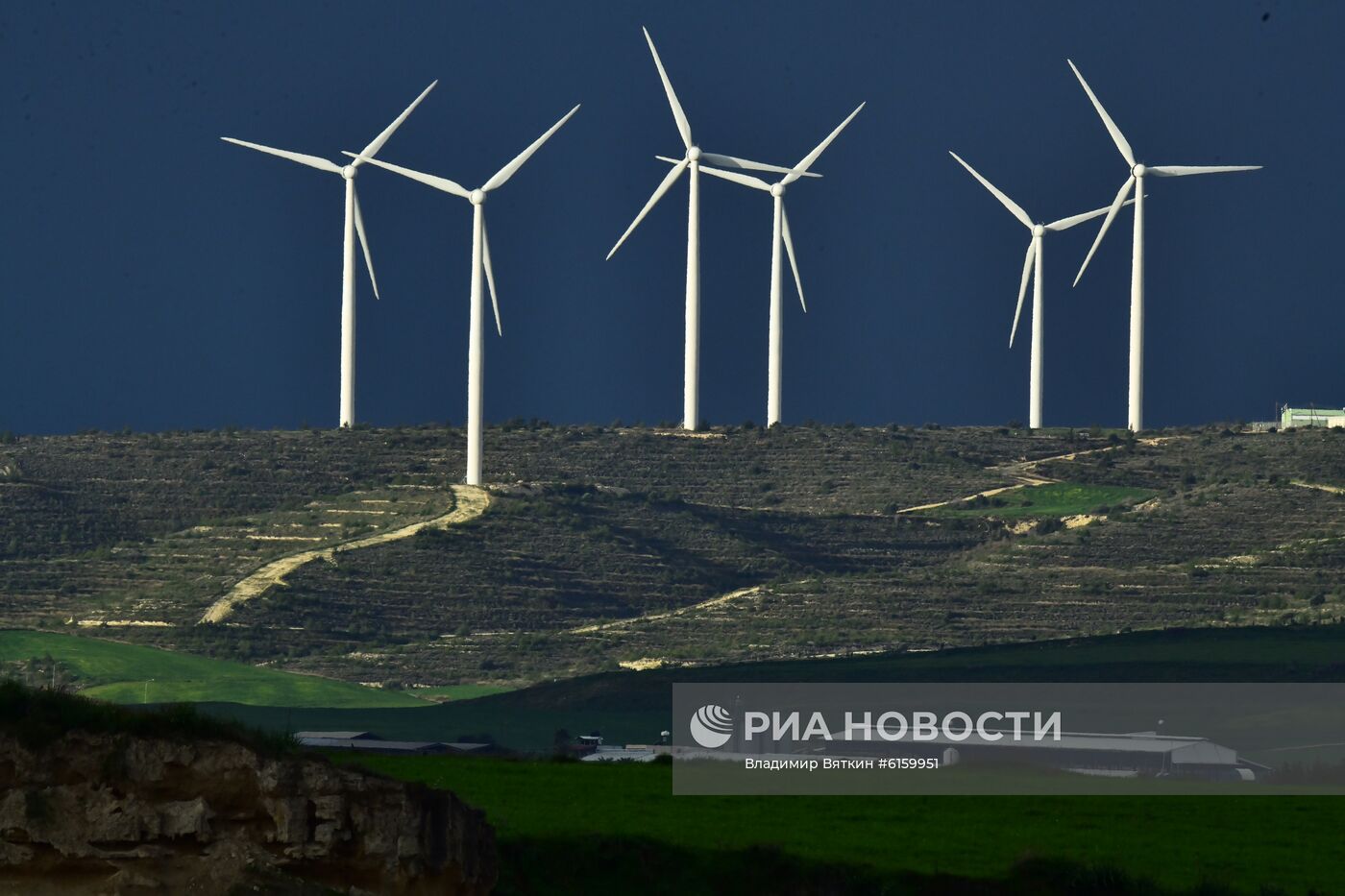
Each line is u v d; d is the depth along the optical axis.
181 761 114.75
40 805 112.38
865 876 190.25
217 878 112.75
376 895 116.94
